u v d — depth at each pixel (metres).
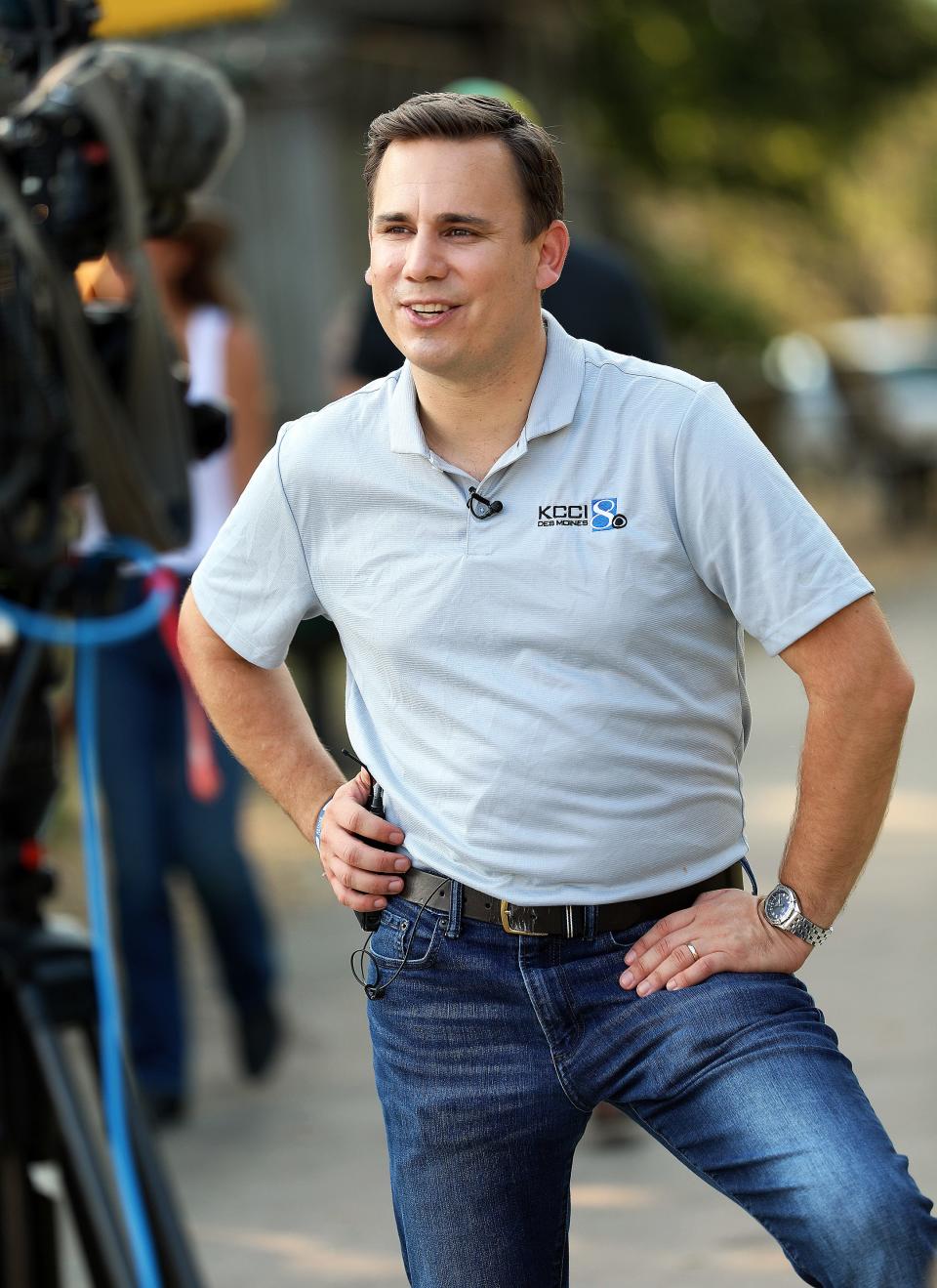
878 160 74.06
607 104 56.56
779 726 29.81
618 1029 7.15
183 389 9.77
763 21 56.62
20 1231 9.30
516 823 7.10
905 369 61.91
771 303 76.31
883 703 6.93
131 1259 9.04
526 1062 7.29
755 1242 12.09
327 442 7.32
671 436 6.90
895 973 17.38
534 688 7.01
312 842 7.80
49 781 9.45
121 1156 9.34
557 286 13.84
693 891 7.30
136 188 9.14
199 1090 15.70
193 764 14.79
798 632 6.88
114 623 9.74
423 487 7.11
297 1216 13.01
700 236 71.75
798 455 61.06
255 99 41.34
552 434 6.99
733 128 58.81
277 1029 15.81
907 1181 6.66
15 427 8.84
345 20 42.47
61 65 9.05
